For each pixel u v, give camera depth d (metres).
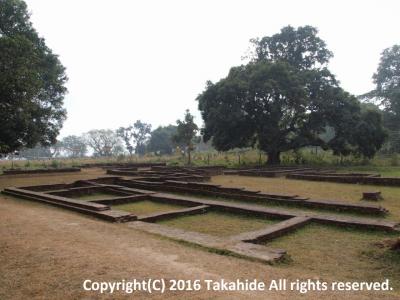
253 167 27.11
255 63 30.39
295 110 28.75
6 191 12.95
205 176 17.48
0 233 6.11
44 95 23.64
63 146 85.94
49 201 10.35
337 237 6.66
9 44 17.11
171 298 3.42
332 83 29.58
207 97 29.58
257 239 6.12
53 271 4.18
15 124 18.41
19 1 20.70
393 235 6.63
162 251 5.11
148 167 30.55
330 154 36.25
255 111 28.92
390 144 39.03
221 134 28.98
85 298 3.46
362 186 14.77
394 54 44.25
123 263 4.48
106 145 66.75
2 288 3.71
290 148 29.89
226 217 8.75
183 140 33.16
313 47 32.12
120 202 10.68
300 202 9.73
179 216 8.71
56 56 24.19
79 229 6.56
